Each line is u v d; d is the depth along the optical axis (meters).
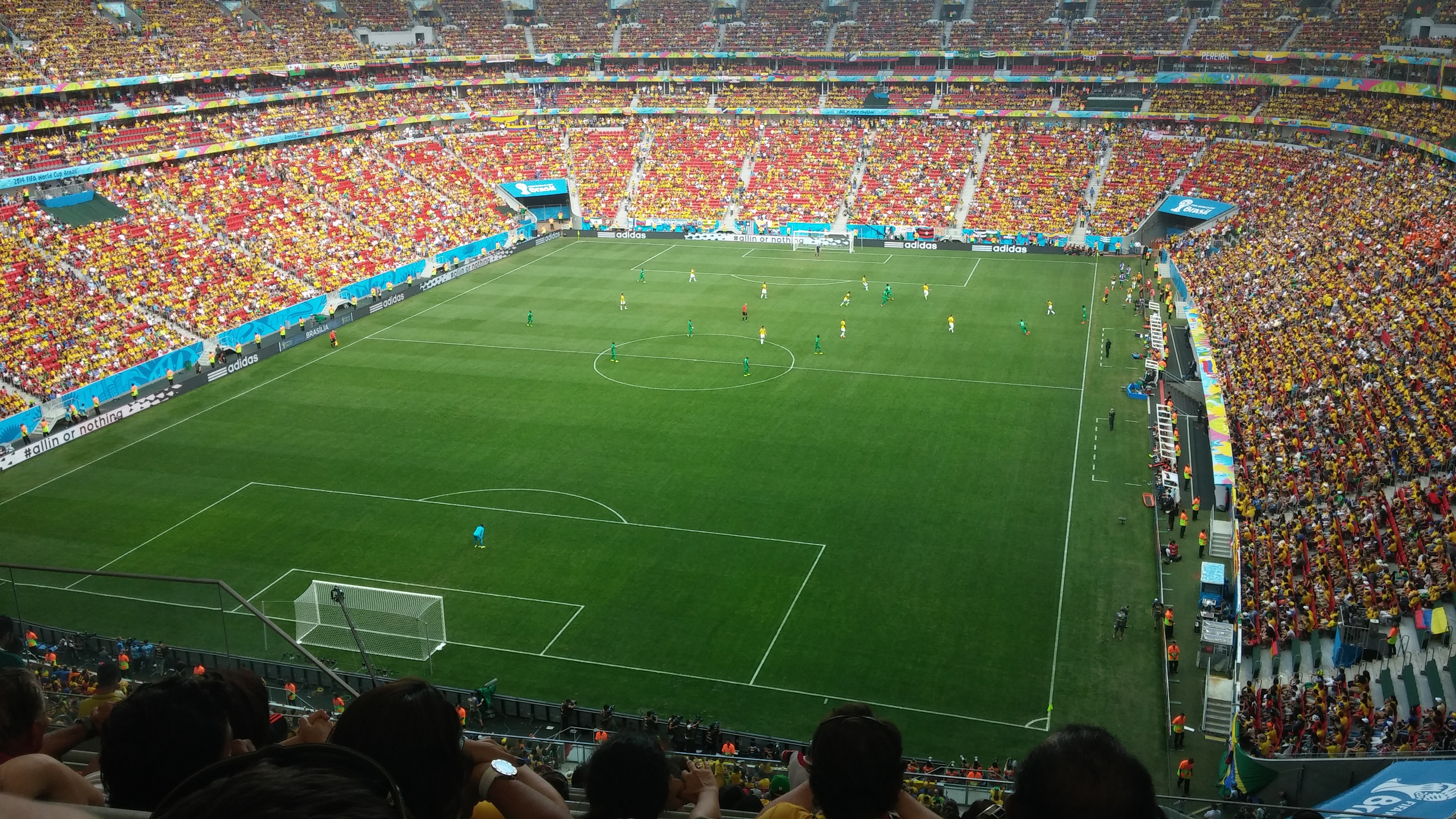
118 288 92.81
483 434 73.62
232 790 2.98
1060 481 65.44
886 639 48.84
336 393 82.31
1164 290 109.25
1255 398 69.75
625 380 84.50
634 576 54.50
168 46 123.44
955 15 155.25
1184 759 40.72
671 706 44.38
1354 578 45.31
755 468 67.50
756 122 157.00
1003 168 142.62
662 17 161.50
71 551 57.78
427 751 5.10
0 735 6.26
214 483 66.19
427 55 149.00
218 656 30.33
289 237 112.62
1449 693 36.38
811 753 6.64
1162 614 49.84
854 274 120.56
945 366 87.38
